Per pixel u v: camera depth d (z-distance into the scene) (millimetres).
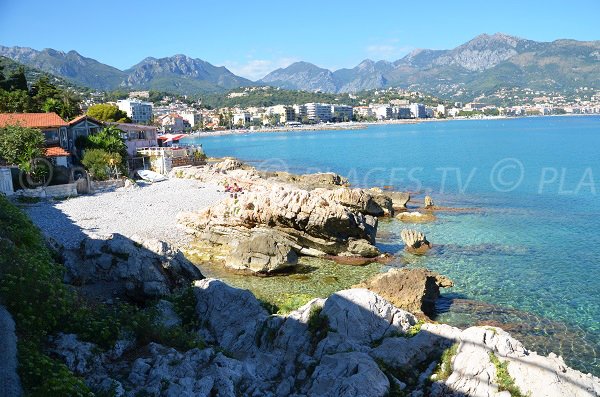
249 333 18344
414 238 40812
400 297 27359
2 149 55875
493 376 13844
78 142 71125
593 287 31359
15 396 11312
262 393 14352
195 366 15086
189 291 21672
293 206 39219
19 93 91500
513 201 62469
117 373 14555
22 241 24578
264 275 34531
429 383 14477
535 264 36312
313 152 148625
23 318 14977
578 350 23031
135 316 17547
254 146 184250
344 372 14305
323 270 35875
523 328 25547
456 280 33156
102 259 25500
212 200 54750
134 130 90625
